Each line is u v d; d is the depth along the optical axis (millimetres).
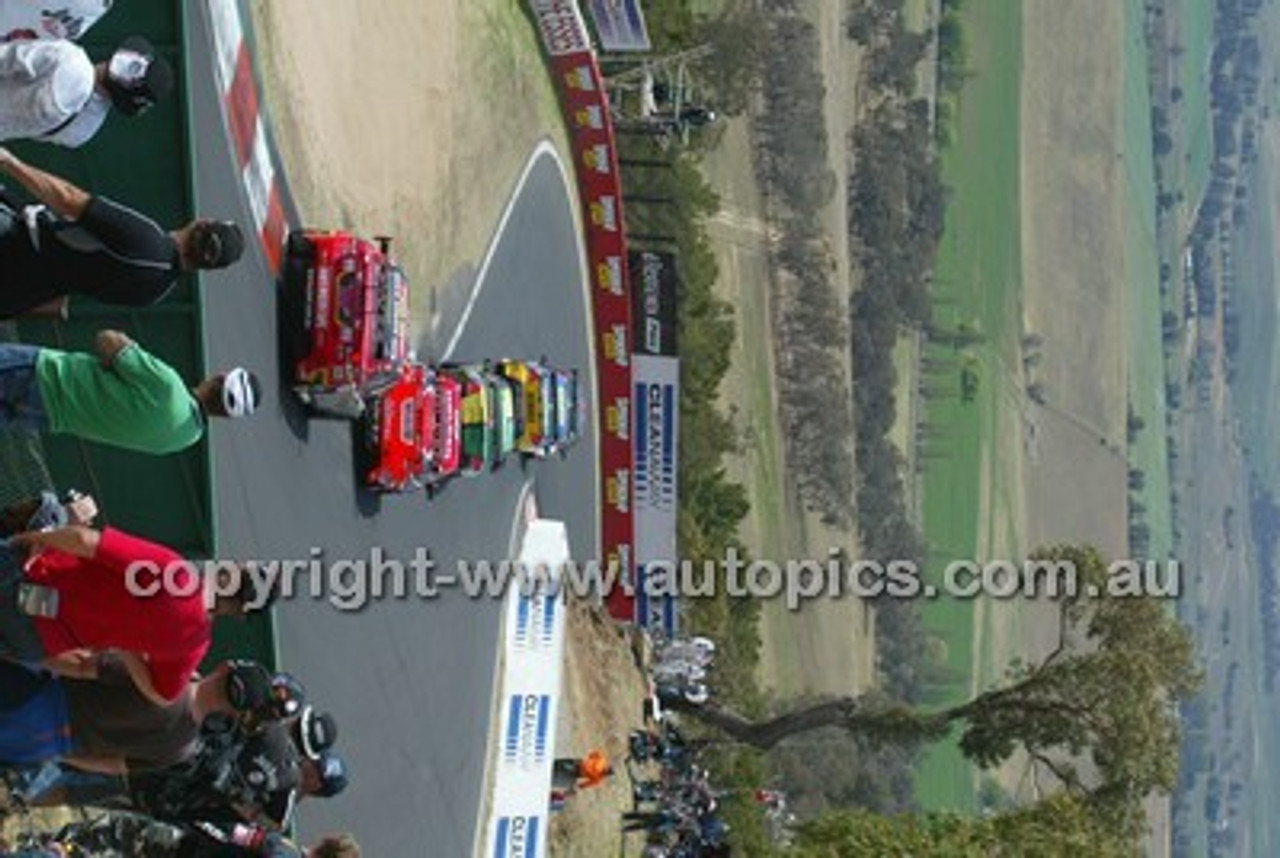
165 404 14102
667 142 63281
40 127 13031
